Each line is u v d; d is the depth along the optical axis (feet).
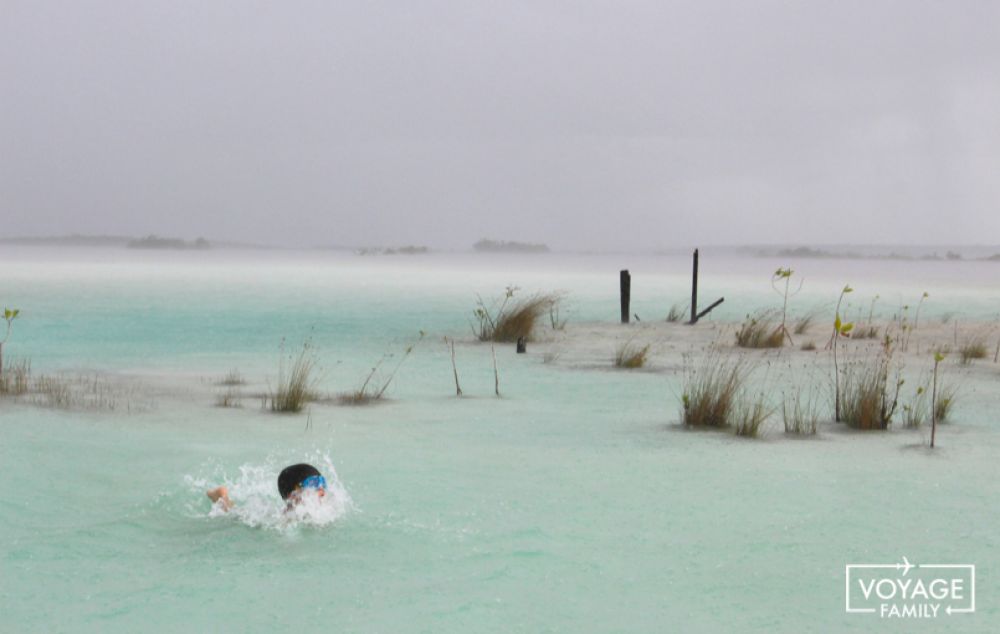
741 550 21.20
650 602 17.98
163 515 23.07
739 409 39.45
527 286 179.01
